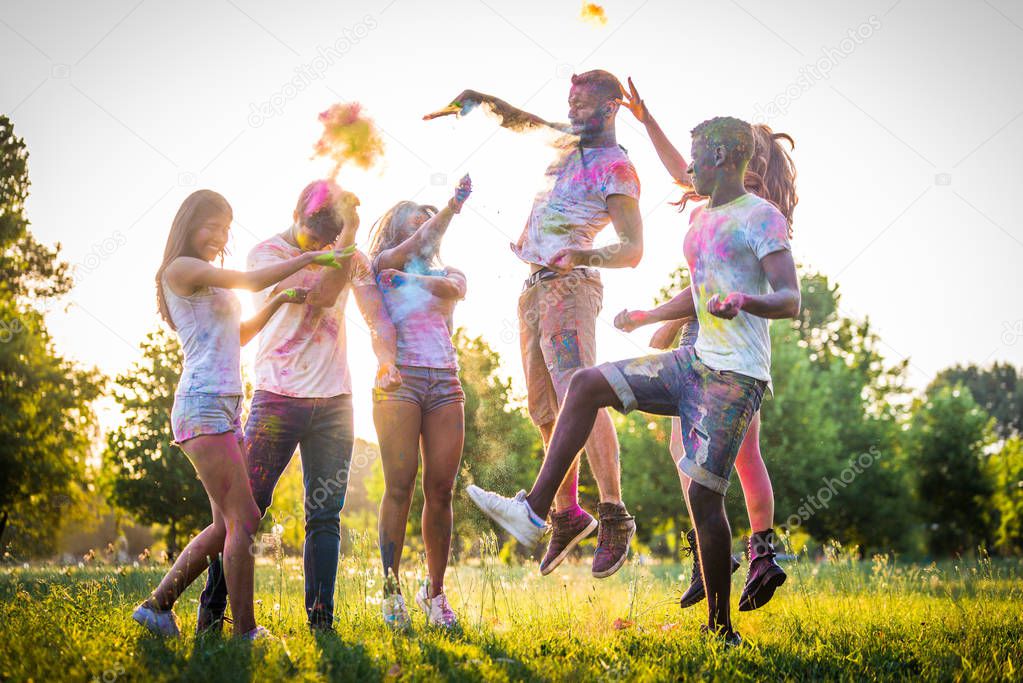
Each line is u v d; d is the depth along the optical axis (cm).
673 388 382
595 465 455
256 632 372
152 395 1523
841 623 468
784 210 497
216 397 380
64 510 1998
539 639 385
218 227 398
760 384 380
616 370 375
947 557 2764
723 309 351
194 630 407
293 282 419
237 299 401
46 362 1942
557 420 371
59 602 459
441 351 459
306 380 416
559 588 616
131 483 1516
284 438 415
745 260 381
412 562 632
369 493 2097
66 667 303
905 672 341
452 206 455
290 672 297
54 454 1966
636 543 2541
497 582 611
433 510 456
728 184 395
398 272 460
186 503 1495
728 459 376
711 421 374
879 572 717
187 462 1499
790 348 2578
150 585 557
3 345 1856
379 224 492
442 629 403
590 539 1122
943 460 3184
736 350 376
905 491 2930
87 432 2012
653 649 361
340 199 426
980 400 5219
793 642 402
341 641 354
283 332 419
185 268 383
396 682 288
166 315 397
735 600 586
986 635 406
